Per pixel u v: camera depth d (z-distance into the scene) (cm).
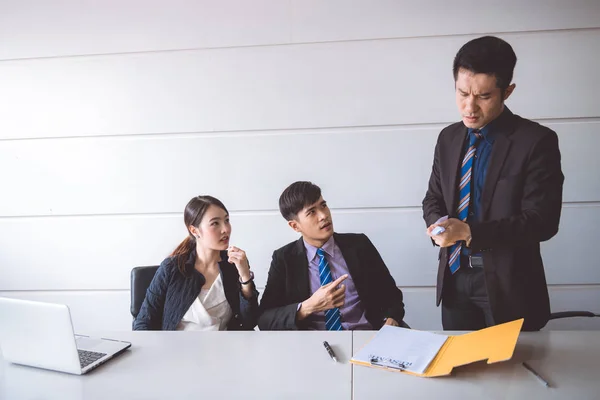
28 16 327
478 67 195
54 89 330
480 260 212
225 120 325
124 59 325
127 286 338
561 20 300
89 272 340
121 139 330
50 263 341
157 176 331
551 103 306
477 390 149
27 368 174
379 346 178
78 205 336
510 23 303
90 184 335
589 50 301
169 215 333
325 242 244
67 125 332
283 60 318
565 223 312
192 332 201
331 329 232
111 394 154
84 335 200
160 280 238
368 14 311
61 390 157
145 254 336
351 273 242
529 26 302
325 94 318
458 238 196
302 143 322
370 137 318
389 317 234
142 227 335
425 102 313
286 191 239
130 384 160
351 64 315
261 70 320
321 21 314
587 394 145
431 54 310
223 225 238
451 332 188
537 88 306
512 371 160
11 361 178
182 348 186
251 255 331
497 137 210
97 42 326
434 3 307
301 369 166
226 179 328
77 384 161
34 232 340
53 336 168
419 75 312
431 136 314
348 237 250
